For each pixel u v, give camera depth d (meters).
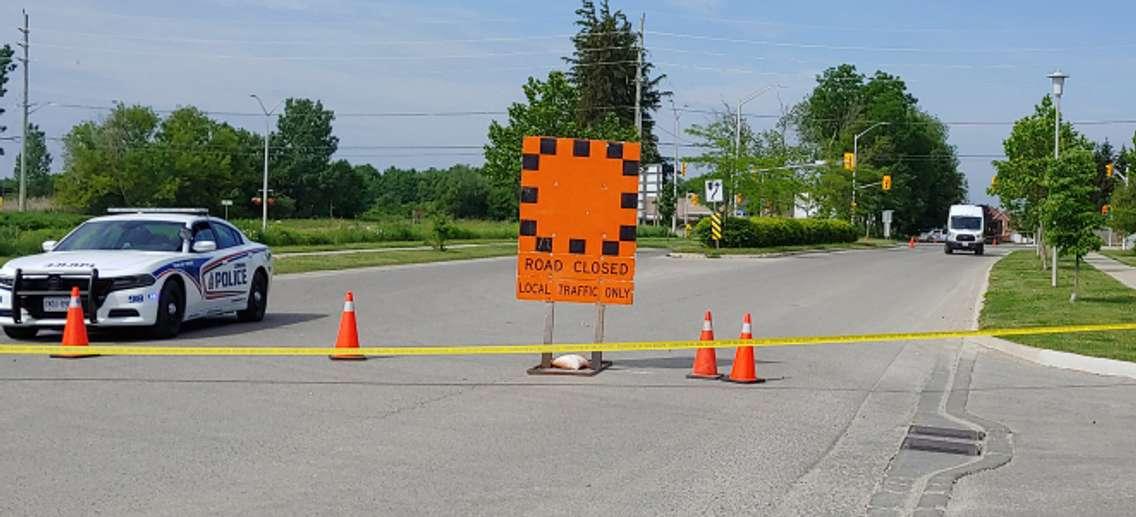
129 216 15.24
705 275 31.98
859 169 80.44
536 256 11.80
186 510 6.16
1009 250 72.44
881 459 7.96
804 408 9.98
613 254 11.77
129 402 9.30
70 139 100.12
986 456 8.16
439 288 24.08
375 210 129.62
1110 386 11.71
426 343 14.02
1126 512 6.62
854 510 6.55
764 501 6.71
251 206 116.19
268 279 16.88
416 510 6.28
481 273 30.19
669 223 85.31
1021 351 14.07
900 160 102.25
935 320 18.94
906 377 12.27
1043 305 20.47
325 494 6.57
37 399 9.36
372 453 7.66
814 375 12.14
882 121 100.81
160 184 102.00
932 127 114.38
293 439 8.04
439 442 8.07
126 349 11.62
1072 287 25.64
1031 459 8.08
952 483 7.28
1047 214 21.67
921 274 34.72
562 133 56.34
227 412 8.98
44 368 11.07
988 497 6.94
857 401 10.49
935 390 11.35
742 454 7.98
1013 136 35.47
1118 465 7.89
